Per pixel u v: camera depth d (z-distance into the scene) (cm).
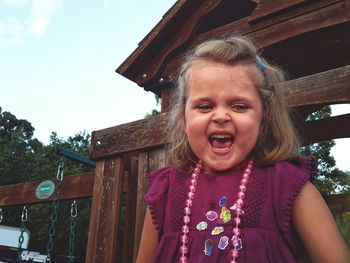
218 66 49
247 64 50
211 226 46
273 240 44
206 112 49
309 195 46
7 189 163
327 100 92
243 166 49
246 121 48
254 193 46
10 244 410
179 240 47
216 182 49
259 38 122
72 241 148
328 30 111
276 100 53
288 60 132
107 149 128
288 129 53
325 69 139
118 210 121
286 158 51
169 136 60
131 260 135
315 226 44
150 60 141
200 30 143
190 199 49
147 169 118
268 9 121
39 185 152
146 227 55
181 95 57
